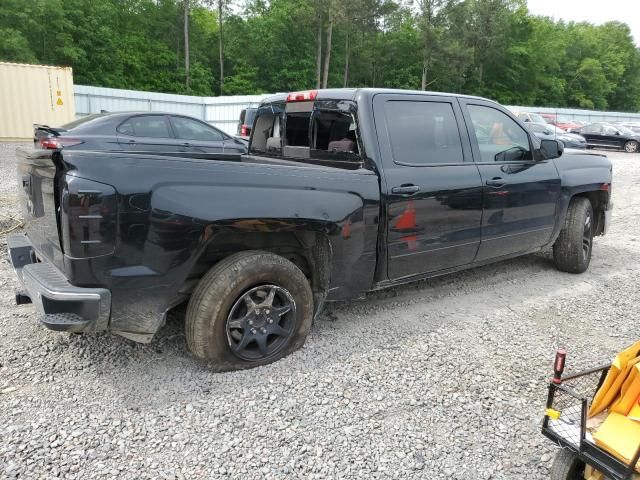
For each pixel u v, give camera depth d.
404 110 4.02
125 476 2.38
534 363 3.57
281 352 3.45
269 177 3.23
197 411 2.88
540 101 62.72
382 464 2.53
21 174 3.55
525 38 59.69
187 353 3.52
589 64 67.00
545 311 4.53
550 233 5.21
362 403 3.02
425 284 5.19
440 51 50.94
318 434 2.73
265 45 49.25
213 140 9.91
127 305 2.87
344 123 3.92
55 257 2.99
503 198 4.57
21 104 17.05
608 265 6.07
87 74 37.38
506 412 2.99
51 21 35.00
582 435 2.03
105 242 2.72
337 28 50.53
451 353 3.67
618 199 10.99
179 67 44.72
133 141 8.86
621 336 4.06
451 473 2.49
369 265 3.79
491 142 4.62
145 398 2.99
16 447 2.54
